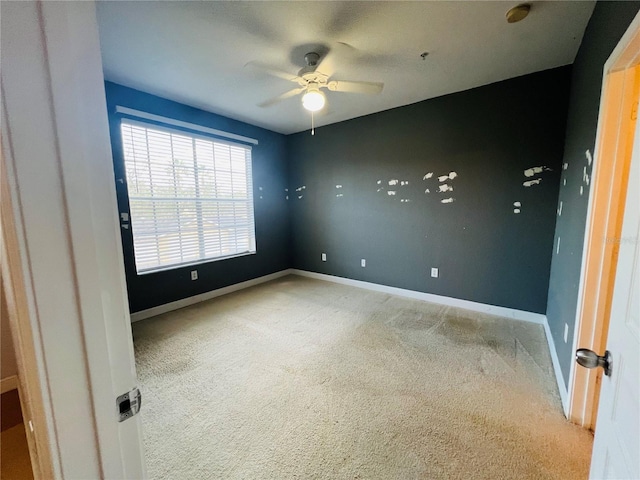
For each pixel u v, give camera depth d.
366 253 4.05
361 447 1.45
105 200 0.45
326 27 1.91
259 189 4.30
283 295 3.82
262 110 3.50
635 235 0.69
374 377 2.02
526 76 2.70
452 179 3.23
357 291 3.97
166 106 3.11
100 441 0.47
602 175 1.43
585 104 1.84
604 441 0.79
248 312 3.22
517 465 1.34
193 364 2.20
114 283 0.47
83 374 0.45
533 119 2.71
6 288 0.52
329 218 4.37
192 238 3.53
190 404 1.77
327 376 2.04
